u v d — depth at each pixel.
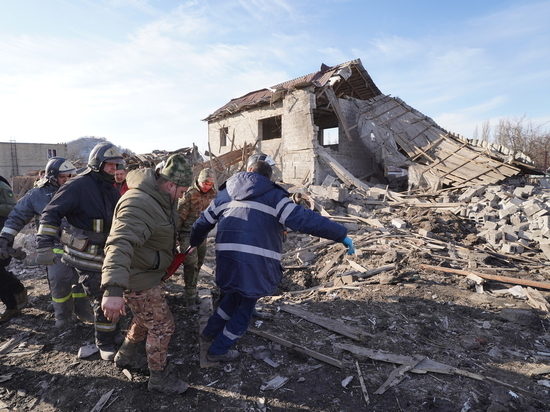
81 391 2.58
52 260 2.74
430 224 7.87
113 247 2.09
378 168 15.67
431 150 14.12
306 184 12.43
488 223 7.98
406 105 16.05
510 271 5.52
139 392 2.56
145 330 2.63
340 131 14.76
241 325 2.82
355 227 7.82
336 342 3.31
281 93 14.45
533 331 3.58
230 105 17.84
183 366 2.89
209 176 3.46
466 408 2.46
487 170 12.30
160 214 2.31
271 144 15.29
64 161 3.59
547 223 7.23
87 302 3.61
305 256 6.30
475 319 3.85
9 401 2.49
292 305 4.15
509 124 34.91
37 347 3.18
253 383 2.70
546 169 26.44
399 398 2.56
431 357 3.09
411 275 5.12
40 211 3.43
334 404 2.50
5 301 3.68
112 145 2.88
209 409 2.42
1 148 35.34
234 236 2.67
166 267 2.46
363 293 4.51
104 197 2.85
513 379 2.79
